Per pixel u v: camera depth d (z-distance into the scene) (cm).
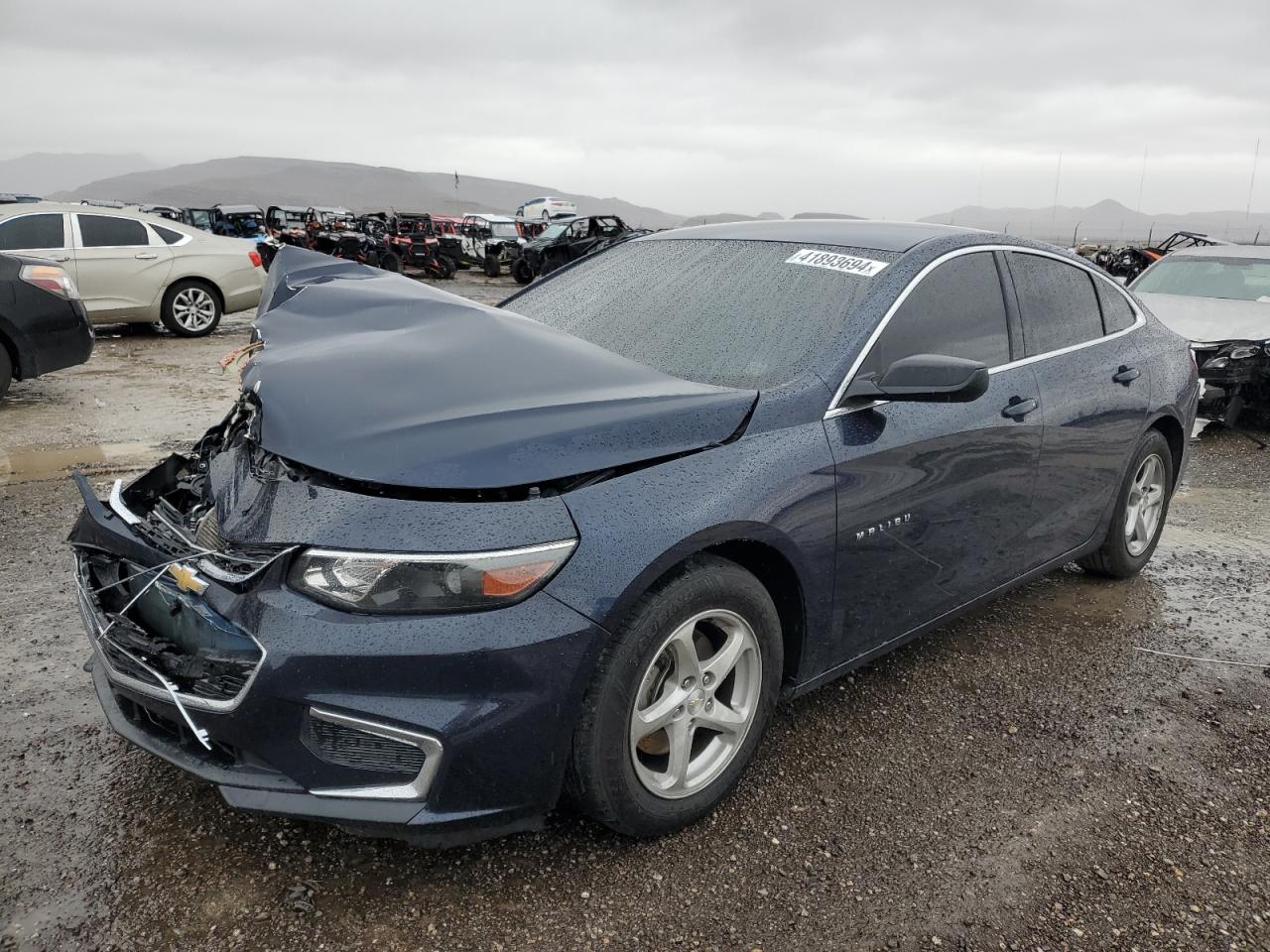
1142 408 396
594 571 206
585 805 224
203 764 212
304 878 222
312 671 194
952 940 211
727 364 277
